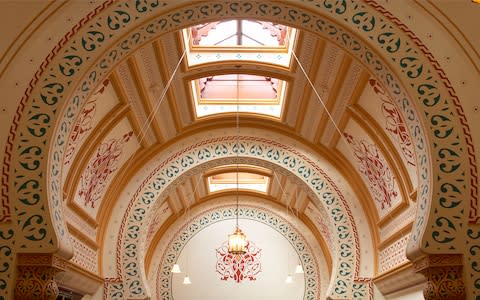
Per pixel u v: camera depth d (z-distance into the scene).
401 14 4.69
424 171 4.43
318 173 8.81
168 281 12.84
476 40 4.62
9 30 4.47
